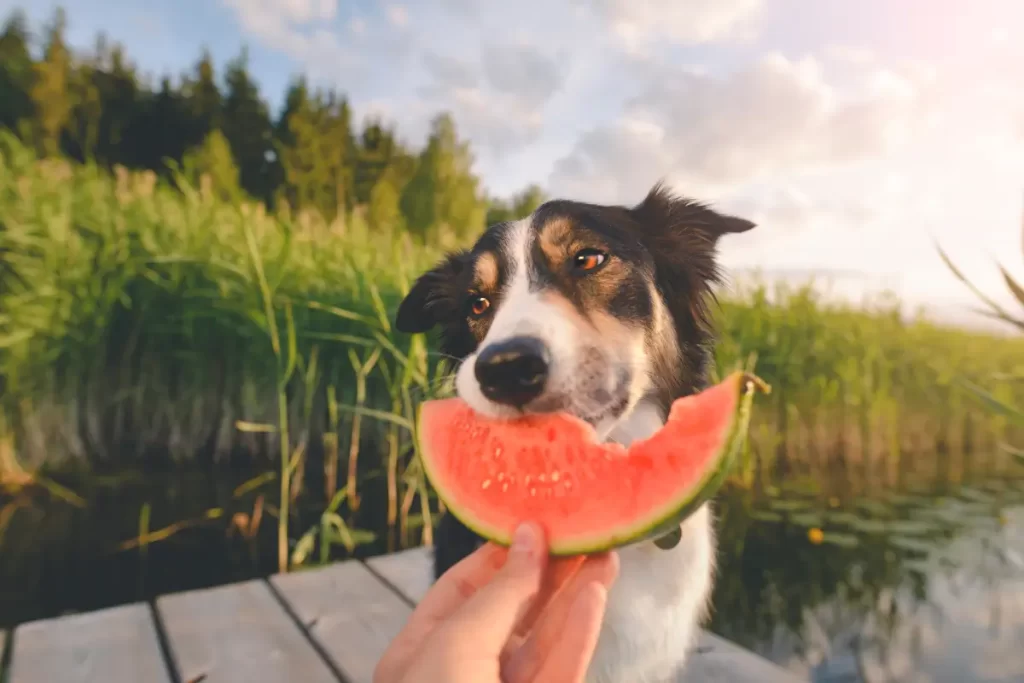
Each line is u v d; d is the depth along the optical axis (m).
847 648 0.81
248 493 1.31
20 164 1.46
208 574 0.98
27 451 1.32
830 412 1.75
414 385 1.28
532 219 0.63
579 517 0.35
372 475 1.41
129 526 1.13
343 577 0.82
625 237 0.61
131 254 1.41
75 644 0.65
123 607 0.73
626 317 0.56
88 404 1.38
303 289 1.36
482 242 0.66
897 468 1.74
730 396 0.33
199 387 1.42
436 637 0.30
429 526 1.11
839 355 1.80
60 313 1.31
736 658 0.64
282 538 1.01
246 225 1.16
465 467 0.40
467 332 0.66
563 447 0.38
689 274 0.67
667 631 0.52
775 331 1.77
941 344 1.97
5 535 1.08
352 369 1.43
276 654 0.64
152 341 1.41
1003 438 1.96
